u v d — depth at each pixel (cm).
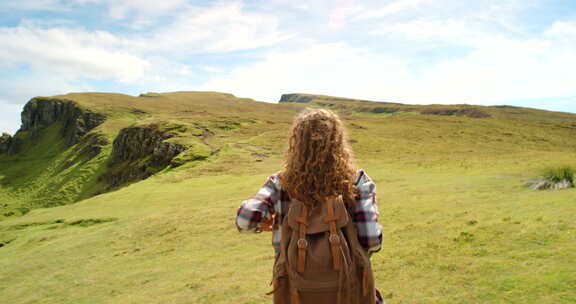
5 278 1656
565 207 1152
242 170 4431
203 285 941
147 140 7669
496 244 816
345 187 177
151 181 4341
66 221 2969
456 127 7106
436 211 1545
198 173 4475
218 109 13525
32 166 11456
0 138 13812
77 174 8788
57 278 1487
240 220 182
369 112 19650
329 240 171
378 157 4534
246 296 780
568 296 507
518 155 4216
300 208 177
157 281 1143
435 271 718
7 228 3159
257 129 7825
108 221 2766
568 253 673
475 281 629
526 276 604
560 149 5156
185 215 2330
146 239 1920
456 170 3256
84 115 12781
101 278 1346
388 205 1842
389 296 634
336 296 170
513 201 1522
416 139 5938
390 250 920
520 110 17225
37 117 15112
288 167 185
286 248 179
